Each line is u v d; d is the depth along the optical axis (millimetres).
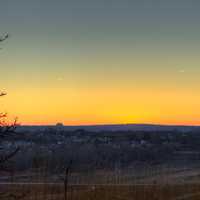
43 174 35781
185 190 43219
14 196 15508
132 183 46469
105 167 55250
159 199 38000
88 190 37219
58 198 32438
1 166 12328
